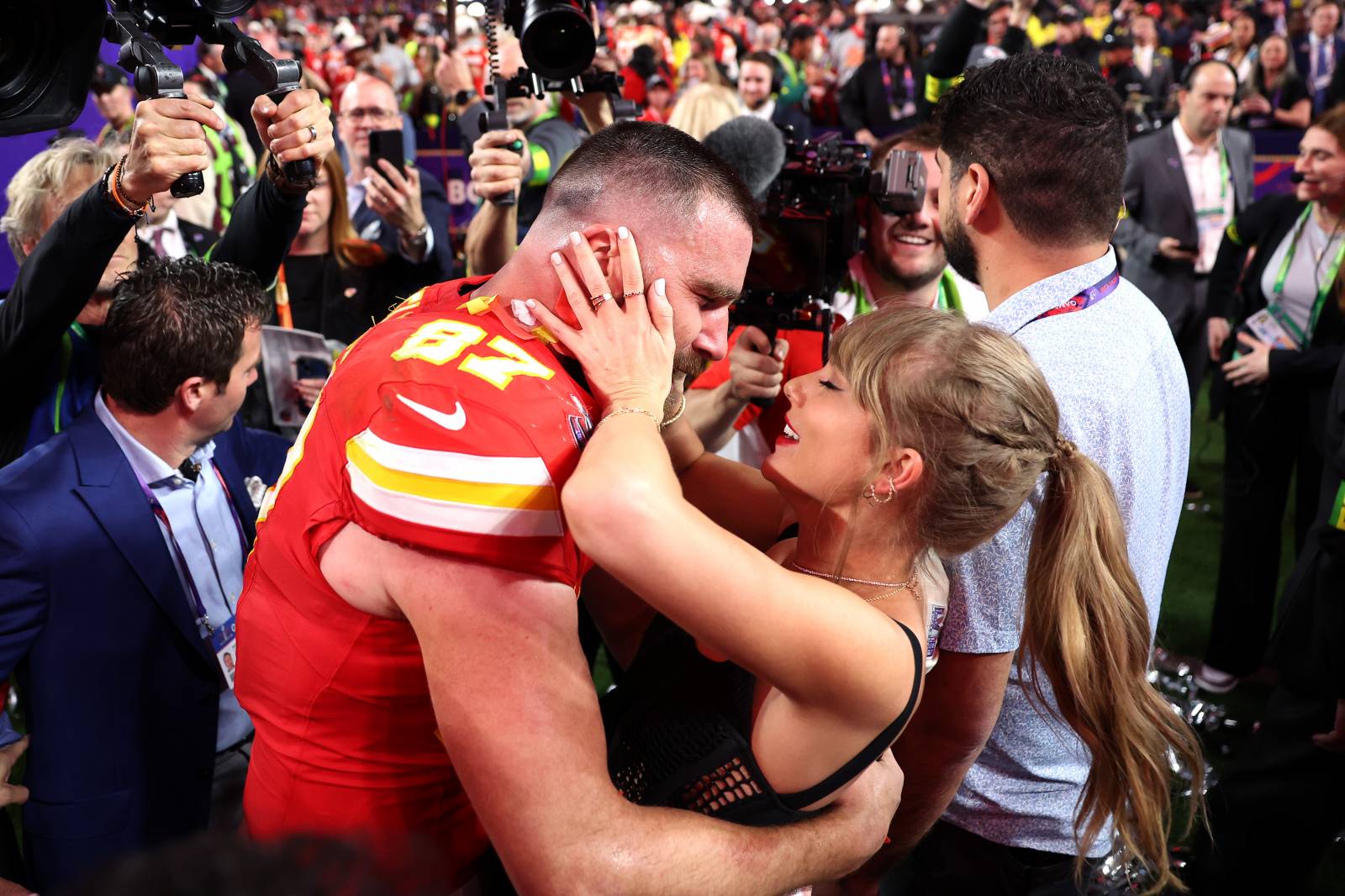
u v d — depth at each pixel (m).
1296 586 2.18
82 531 1.67
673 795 1.19
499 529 1.00
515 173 2.31
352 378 1.12
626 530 0.95
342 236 3.03
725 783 1.18
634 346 1.11
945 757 1.50
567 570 1.05
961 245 1.65
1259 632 3.29
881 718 1.08
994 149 1.53
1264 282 3.34
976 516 1.19
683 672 1.24
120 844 1.74
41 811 1.72
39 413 1.89
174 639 1.77
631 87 7.27
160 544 1.74
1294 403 3.18
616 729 1.28
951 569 1.39
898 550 1.22
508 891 1.31
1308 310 3.22
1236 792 2.22
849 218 1.92
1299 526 3.29
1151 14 12.45
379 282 3.04
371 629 1.08
